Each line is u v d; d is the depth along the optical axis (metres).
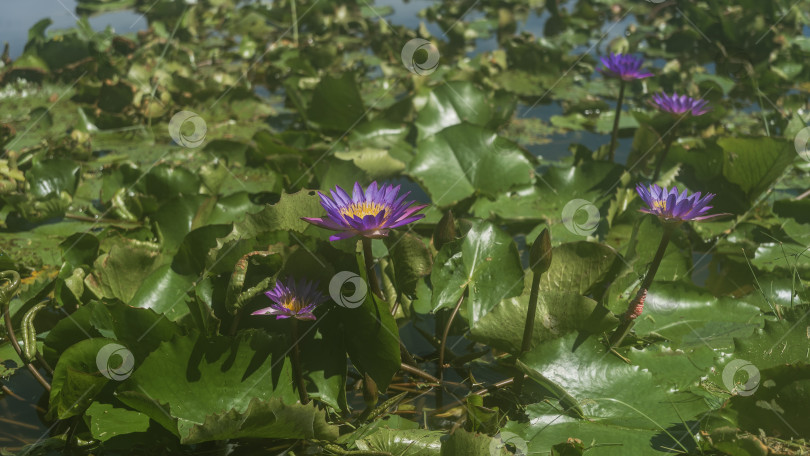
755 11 5.74
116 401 2.07
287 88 4.41
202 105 4.94
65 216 3.36
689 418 2.05
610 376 2.17
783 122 4.27
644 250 2.83
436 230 2.43
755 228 3.11
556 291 2.35
